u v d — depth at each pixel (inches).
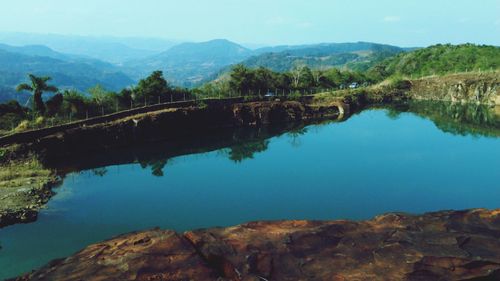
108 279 585.9
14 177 2143.2
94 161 2679.6
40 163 2406.5
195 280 593.6
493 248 705.0
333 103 4665.4
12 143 2464.3
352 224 792.9
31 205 1771.7
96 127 2938.0
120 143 3029.0
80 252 666.2
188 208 1850.4
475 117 4234.7
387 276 630.5
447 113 4512.8
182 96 4037.9
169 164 2652.6
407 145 3034.0
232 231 753.0
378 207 1823.3
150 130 3238.2
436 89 5595.5
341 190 2063.2
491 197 1940.2
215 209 1835.6
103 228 1615.4
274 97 4498.0
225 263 649.6
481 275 641.6
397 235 746.2
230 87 4626.0
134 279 587.8
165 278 593.3
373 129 3688.5
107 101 3472.0
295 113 4296.3
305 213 1766.7
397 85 5816.9
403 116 4384.8
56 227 1606.8
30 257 1363.2
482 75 5413.4
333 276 627.8
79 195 2010.3
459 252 690.8
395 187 2091.5
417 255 682.2
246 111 4023.1
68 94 3331.7
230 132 3671.3
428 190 2041.1
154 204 1902.1
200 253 677.3
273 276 623.2
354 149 2955.2
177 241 695.1
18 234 1533.0
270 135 3535.9
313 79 5669.3
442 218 813.9
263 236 733.3
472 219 808.3
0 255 1373.0
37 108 3095.5
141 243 689.0
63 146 2674.7
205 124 3708.2
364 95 5408.5
